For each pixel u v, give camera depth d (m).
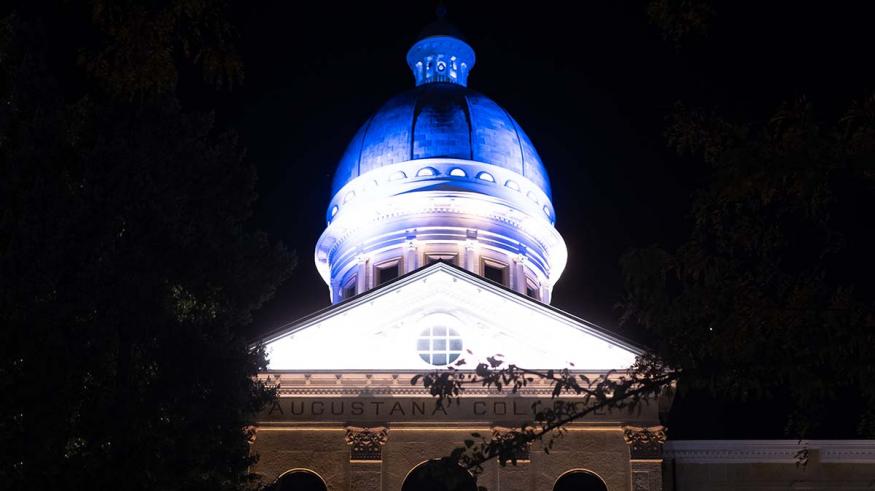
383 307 41.94
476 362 41.16
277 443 40.28
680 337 22.83
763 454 42.62
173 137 33.72
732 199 22.70
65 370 28.12
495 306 41.94
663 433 40.50
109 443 28.33
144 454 28.53
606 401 22.58
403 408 40.78
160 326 30.44
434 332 41.78
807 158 21.83
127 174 31.66
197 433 30.09
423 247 56.22
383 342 41.53
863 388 22.06
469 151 58.84
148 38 20.39
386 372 40.75
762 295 22.61
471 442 22.44
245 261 34.78
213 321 32.81
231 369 31.98
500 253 56.66
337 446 40.38
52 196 30.47
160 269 31.53
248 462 32.12
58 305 28.59
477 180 58.31
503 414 40.66
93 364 28.58
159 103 33.53
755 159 22.08
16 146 31.34
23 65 31.69
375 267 56.59
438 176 58.09
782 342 22.34
